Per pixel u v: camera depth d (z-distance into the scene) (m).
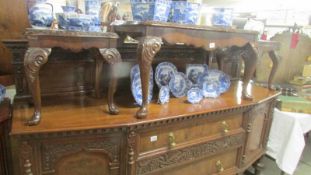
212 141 1.25
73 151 0.90
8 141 1.05
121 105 1.15
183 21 1.09
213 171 1.35
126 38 1.23
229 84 1.56
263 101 1.41
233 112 1.29
